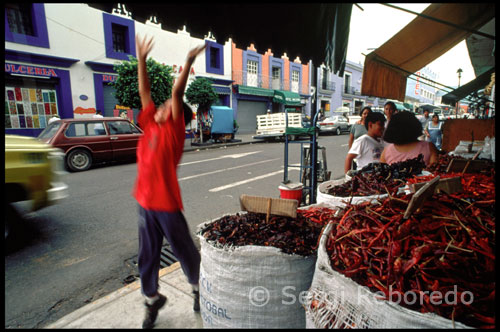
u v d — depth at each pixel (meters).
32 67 11.75
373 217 1.57
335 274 1.39
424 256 1.30
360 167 3.57
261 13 2.48
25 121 11.96
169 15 2.40
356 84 33.50
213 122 14.67
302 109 26.61
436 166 2.92
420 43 4.57
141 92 2.13
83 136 8.73
